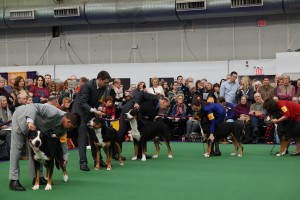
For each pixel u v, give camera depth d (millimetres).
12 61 19141
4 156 9258
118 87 12727
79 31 18312
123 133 8664
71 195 5602
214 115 9023
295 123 8922
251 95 12297
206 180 6516
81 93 7555
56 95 10680
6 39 19156
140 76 16562
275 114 9227
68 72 17516
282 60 14414
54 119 5973
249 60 15445
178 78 13281
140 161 8547
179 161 8492
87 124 7629
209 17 15820
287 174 6949
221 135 9008
